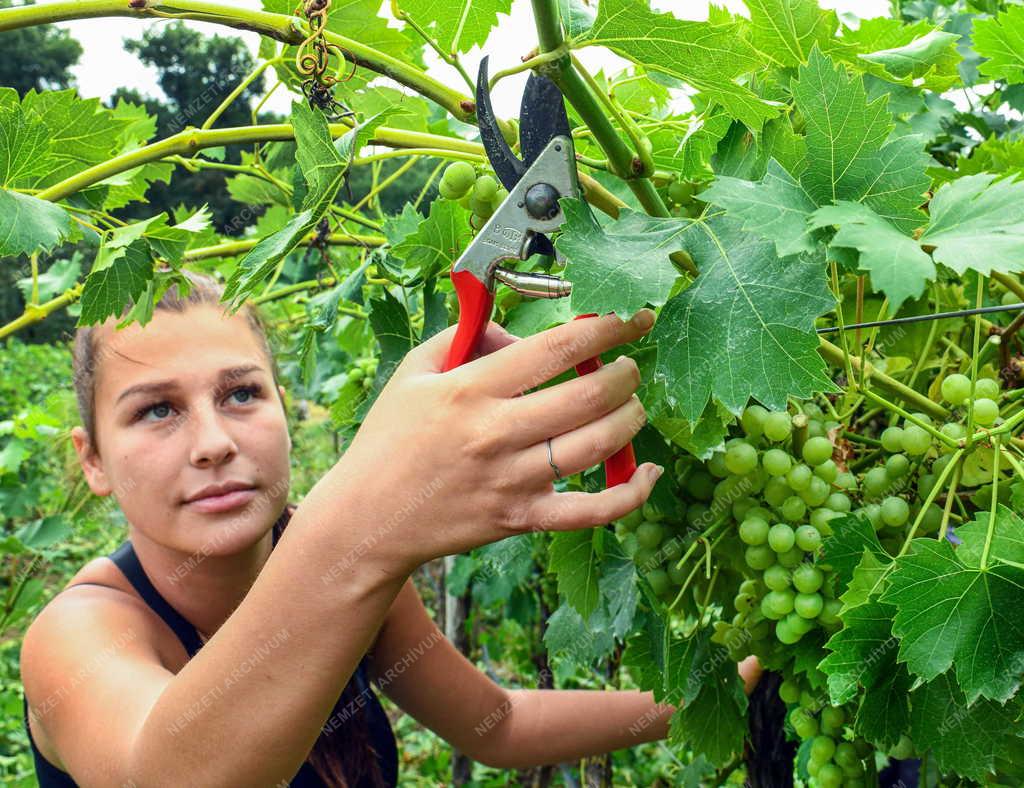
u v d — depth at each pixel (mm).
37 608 3393
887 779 1740
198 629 1575
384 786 1716
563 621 1408
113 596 1435
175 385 1412
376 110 1386
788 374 755
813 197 833
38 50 19328
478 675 1867
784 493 1125
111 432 1439
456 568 3176
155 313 1440
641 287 745
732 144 1001
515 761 1859
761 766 1630
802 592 1089
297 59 979
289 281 3197
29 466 4094
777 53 1110
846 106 831
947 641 851
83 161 1245
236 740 847
